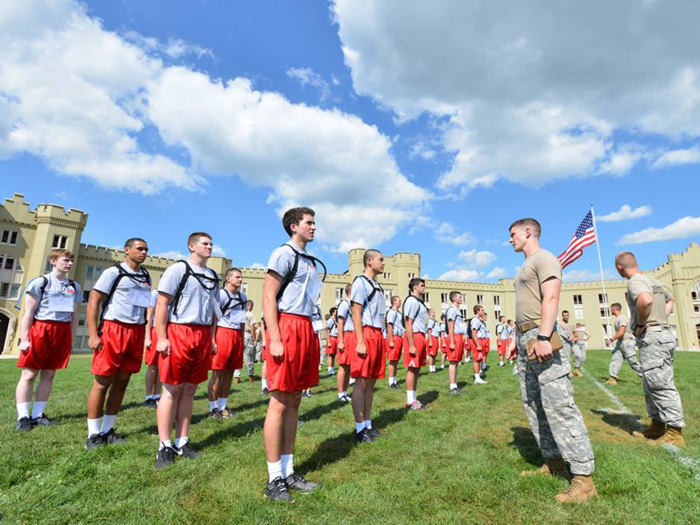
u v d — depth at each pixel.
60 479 3.09
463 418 5.40
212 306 4.19
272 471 2.91
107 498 2.78
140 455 3.70
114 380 4.18
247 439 4.27
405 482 3.12
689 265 47.69
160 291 3.76
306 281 3.35
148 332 6.27
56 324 5.01
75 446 3.93
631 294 4.82
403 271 53.19
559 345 3.09
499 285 58.59
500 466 3.48
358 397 4.43
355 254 51.28
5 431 4.40
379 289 4.96
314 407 6.21
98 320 4.17
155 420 5.18
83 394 7.02
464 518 2.54
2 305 35.09
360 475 3.30
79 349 38.09
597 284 54.72
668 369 4.44
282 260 3.25
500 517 2.58
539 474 3.27
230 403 6.61
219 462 3.51
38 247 36.91
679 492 2.88
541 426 3.41
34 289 4.85
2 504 2.67
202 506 2.70
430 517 2.56
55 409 5.72
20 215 37.16
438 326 15.60
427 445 4.13
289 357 3.06
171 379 3.65
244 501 2.74
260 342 13.63
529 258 3.50
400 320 9.19
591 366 13.37
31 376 4.76
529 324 3.38
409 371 6.25
